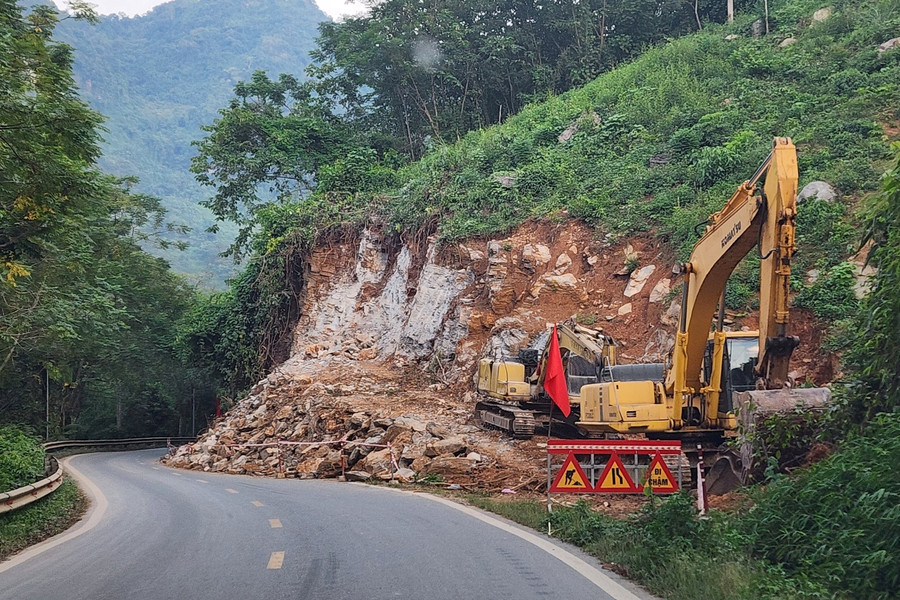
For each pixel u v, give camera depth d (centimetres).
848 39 3703
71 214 1992
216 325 4819
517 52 5247
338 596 764
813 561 810
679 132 3127
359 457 2209
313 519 1309
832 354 1914
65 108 1606
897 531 754
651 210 2755
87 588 851
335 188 4312
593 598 737
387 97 5394
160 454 4541
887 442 910
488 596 748
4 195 1722
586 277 2716
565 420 2112
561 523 1140
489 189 3247
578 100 4203
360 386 2905
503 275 2856
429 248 3259
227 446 2820
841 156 2628
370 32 4950
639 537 954
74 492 2020
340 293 3738
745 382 1530
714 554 876
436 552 979
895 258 1055
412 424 2245
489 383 2327
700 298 1346
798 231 2309
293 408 2939
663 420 1498
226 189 4850
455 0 5259
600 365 1928
